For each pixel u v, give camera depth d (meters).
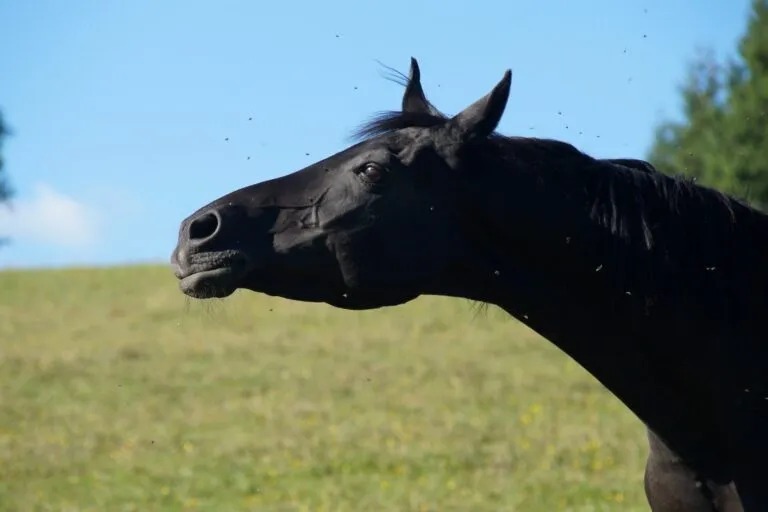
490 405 20.48
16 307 34.34
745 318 6.55
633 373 6.66
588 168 6.64
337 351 26.41
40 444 17.58
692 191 6.64
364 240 6.48
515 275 6.62
